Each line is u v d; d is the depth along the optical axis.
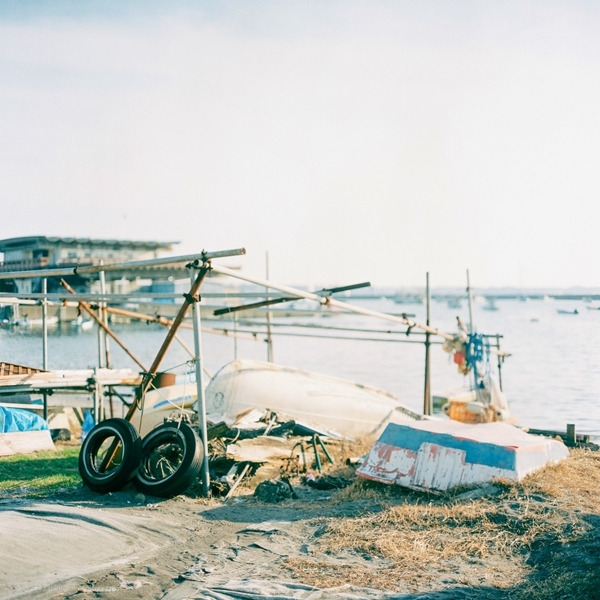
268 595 6.16
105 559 7.20
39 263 54.69
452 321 84.69
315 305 94.62
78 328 54.12
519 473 8.96
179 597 6.21
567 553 6.75
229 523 8.67
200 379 10.51
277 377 16.25
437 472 9.45
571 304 132.62
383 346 61.09
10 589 6.24
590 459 10.82
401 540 7.54
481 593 6.16
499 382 17.55
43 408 17.92
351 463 12.02
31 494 10.39
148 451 10.50
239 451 11.43
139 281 61.25
